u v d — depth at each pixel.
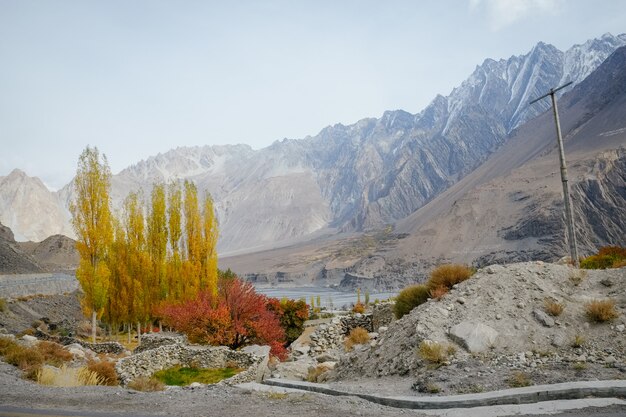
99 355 29.36
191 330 28.69
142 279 43.75
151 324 45.00
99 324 53.97
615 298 15.00
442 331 14.78
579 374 11.15
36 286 62.75
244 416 9.09
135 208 44.97
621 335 13.04
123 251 43.84
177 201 44.72
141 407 10.08
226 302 30.00
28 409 9.87
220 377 21.53
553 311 14.59
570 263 22.92
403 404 10.53
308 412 9.41
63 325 47.81
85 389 12.59
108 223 38.50
